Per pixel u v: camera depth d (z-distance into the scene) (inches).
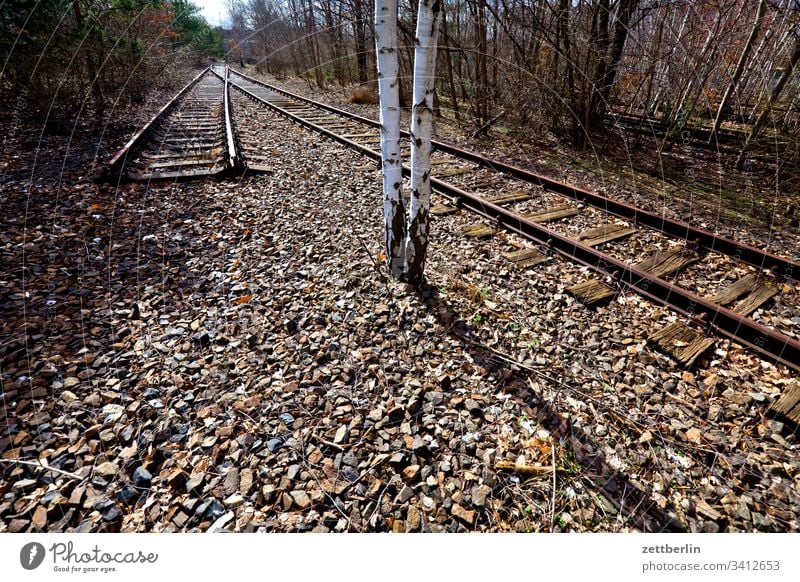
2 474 79.7
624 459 84.4
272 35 884.0
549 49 338.3
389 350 111.9
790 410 91.8
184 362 107.5
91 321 120.6
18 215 178.9
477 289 136.3
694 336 115.8
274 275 145.5
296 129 382.3
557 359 109.7
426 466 82.5
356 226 181.6
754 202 229.8
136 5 508.4
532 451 85.7
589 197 210.5
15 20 336.2
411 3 387.5
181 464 83.0
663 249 167.0
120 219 183.5
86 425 90.4
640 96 456.4
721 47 313.7
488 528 74.0
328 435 88.8
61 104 354.3
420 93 109.0
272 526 73.4
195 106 500.7
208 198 212.1
